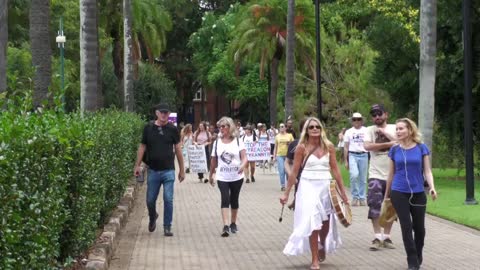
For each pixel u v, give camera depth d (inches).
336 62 1679.4
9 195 215.2
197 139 1133.1
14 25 1647.4
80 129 335.3
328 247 430.0
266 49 1909.4
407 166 414.6
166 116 564.7
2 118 240.7
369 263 438.0
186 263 443.5
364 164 746.8
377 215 485.4
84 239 384.8
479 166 1117.1
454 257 454.3
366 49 1649.9
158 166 562.6
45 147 266.7
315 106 1691.7
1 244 210.5
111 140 542.0
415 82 1090.7
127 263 442.3
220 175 567.5
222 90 2672.2
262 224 624.7
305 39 1784.0
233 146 572.7
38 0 727.1
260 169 1472.7
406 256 454.3
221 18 2657.5
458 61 1022.4
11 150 218.5
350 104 1657.2
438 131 1135.0
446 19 1024.9
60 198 302.7
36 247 254.1
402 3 1366.9
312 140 423.5
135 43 1958.7
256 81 2586.1
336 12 1984.5
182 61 3159.5
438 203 741.9
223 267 430.9
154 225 579.8
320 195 417.4
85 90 711.7
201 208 759.7
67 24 1756.9
